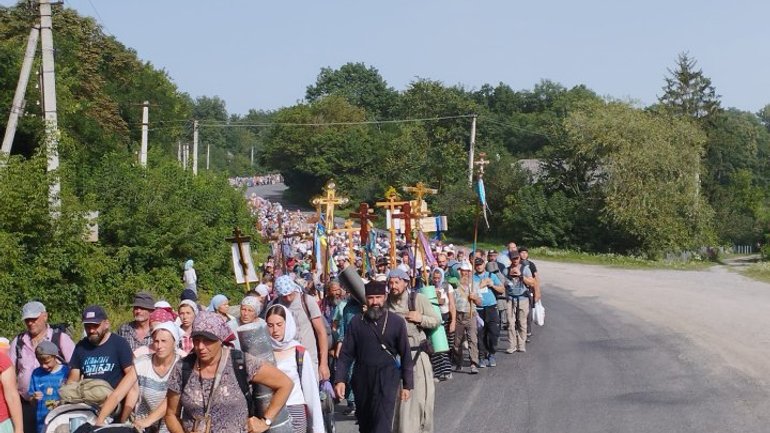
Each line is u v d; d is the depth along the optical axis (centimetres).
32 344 830
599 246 5731
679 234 5497
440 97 9825
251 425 591
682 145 5700
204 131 16562
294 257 2378
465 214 6481
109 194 2508
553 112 11956
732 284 3575
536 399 1254
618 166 5562
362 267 2003
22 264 1630
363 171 9144
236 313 1445
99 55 4241
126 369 791
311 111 10231
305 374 762
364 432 884
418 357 956
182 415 593
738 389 1317
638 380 1408
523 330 1762
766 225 6625
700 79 8475
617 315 2475
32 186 1653
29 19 3766
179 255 2664
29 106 2481
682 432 1042
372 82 14962
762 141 12706
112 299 2231
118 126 4034
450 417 1141
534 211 5894
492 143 9375
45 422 712
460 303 1503
